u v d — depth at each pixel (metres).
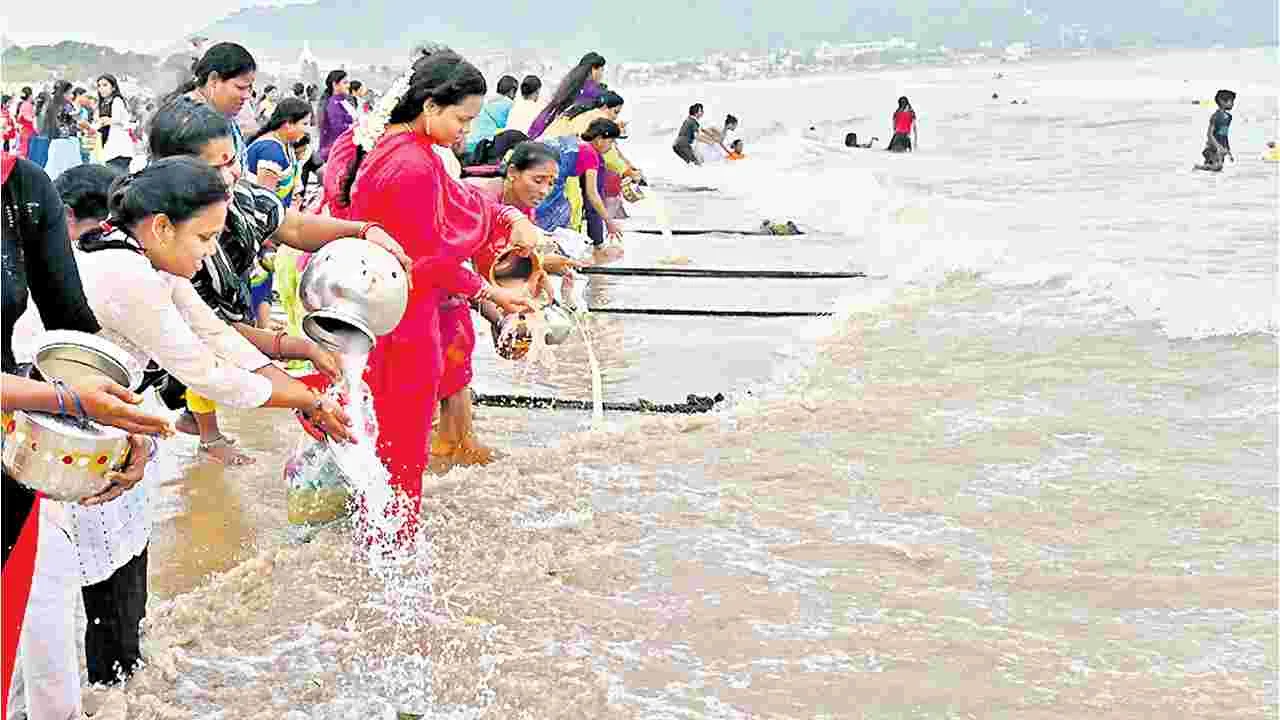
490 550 4.68
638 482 5.42
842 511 5.07
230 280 4.18
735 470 5.57
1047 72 89.06
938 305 8.89
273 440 6.01
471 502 5.15
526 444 5.96
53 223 2.98
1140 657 3.85
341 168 4.97
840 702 3.60
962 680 3.72
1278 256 10.39
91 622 3.63
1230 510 5.01
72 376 2.88
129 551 3.61
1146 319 8.20
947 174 19.12
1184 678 3.71
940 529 4.88
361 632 4.03
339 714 3.53
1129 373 7.03
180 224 3.48
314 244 4.57
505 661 3.83
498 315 5.44
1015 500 5.16
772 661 3.84
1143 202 14.56
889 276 10.15
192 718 3.52
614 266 10.80
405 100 4.61
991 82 73.12
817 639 3.98
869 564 4.56
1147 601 4.24
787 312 8.86
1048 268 9.94
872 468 5.57
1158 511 5.02
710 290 9.81
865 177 17.69
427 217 4.53
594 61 11.22
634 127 39.41
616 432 6.08
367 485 4.60
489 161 7.43
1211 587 4.33
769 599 4.27
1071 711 3.54
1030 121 33.62
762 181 18.34
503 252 5.24
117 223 3.54
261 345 4.19
